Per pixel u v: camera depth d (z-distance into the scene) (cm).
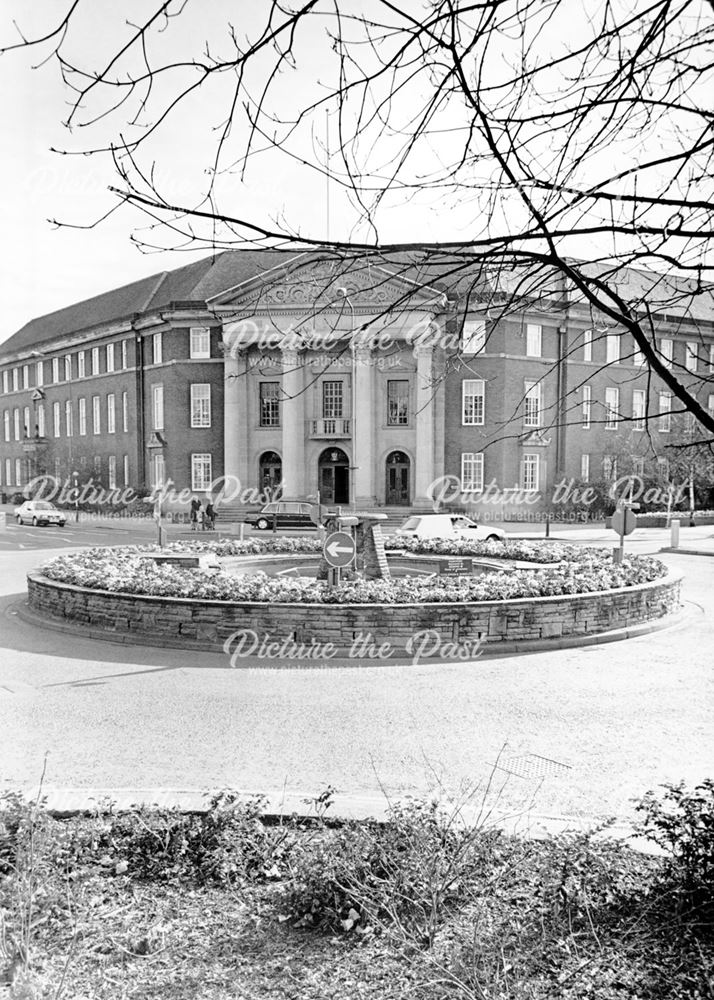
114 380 6028
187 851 485
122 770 698
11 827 482
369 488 4759
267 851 484
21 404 7544
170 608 1262
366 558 1770
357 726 837
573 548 2077
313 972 366
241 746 768
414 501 4747
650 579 1521
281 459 5047
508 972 353
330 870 423
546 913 397
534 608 1255
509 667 1123
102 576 1459
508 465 4762
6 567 2462
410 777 683
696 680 1045
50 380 7025
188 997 346
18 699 940
